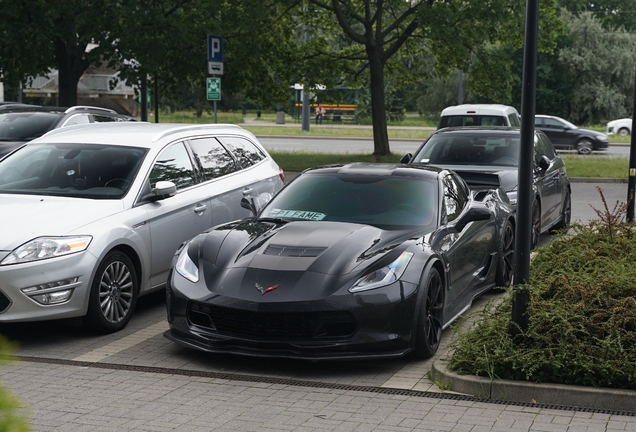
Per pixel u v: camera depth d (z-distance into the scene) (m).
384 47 29.97
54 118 14.00
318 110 64.19
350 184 7.26
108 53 22.25
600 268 6.84
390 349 5.84
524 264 5.72
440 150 11.48
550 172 11.79
